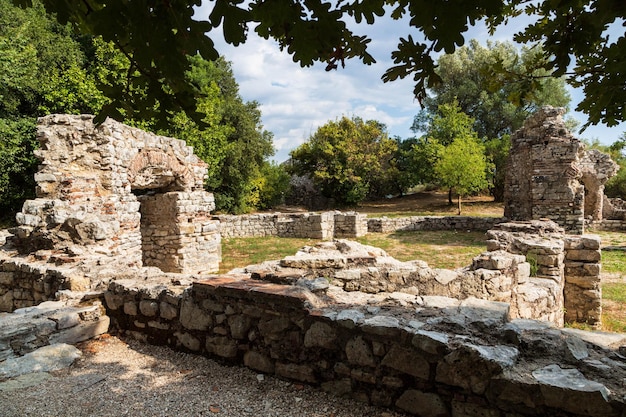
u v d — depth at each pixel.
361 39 1.62
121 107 1.88
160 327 3.99
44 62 17.11
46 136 8.13
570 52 1.93
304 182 33.19
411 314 3.00
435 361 2.54
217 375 3.30
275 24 1.50
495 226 8.90
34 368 3.37
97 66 17.27
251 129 25.53
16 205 16.61
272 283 3.62
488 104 30.89
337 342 2.93
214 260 11.37
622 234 16.91
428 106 34.53
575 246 7.47
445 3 1.31
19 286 6.18
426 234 17.08
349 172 28.86
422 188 39.25
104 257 6.35
